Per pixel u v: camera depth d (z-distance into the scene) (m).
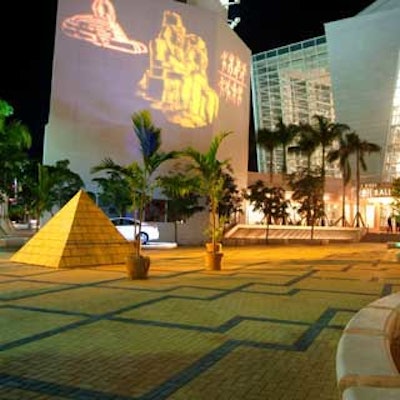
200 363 4.87
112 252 15.09
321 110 62.31
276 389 4.16
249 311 7.68
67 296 8.92
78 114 29.41
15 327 6.35
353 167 51.72
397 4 55.59
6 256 17.48
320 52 60.91
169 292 9.57
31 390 4.06
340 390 3.70
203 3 37.09
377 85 53.53
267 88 66.00
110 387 4.16
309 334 6.19
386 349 4.52
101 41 30.05
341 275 13.19
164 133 31.64
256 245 30.92
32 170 25.50
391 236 39.75
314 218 36.28
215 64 34.34
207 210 31.05
